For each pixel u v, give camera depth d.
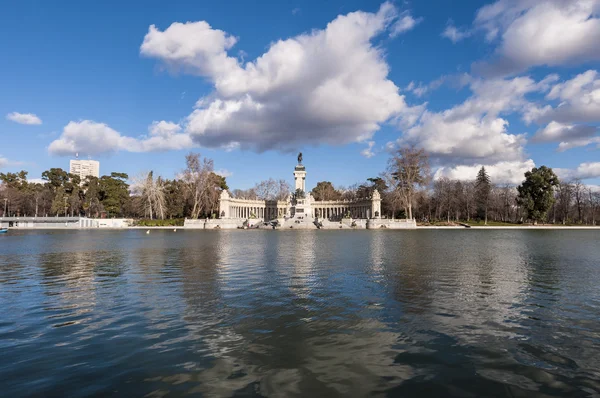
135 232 88.06
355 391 8.02
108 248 42.22
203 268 25.48
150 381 8.45
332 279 21.00
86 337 11.41
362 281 20.38
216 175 137.25
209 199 124.62
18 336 11.53
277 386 8.20
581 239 60.00
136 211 145.00
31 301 16.06
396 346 10.66
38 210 144.50
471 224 124.25
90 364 9.40
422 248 41.75
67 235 74.44
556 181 125.25
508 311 14.34
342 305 15.16
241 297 16.56
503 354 10.09
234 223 115.12
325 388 8.13
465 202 136.62
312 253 35.75
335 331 11.95
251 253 35.78
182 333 11.75
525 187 127.19
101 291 18.00
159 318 13.38
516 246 45.00
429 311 14.28
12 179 147.50
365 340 11.14
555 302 15.77
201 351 10.24
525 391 8.08
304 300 15.98
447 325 12.59
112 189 140.50
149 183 124.50
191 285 19.31
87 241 55.12
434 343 10.91
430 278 21.38
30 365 9.34
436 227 112.31
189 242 52.31
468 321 13.04
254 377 8.66
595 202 138.88
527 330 12.10
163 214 129.00
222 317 13.47
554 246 45.19
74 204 138.62
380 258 31.41
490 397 7.81
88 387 8.18
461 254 35.00
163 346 10.62
